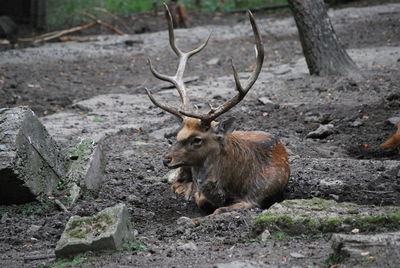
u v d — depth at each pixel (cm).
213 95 1883
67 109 1848
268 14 3544
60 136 1492
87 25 3064
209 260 765
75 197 1070
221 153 987
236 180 1004
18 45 2853
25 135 1047
